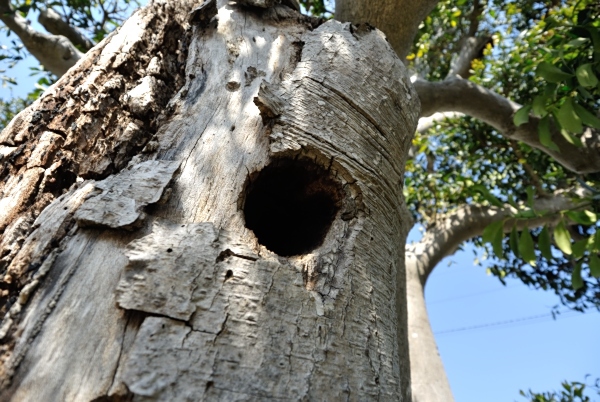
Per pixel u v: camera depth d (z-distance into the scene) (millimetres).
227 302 240
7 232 280
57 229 267
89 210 263
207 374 213
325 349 250
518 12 1312
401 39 685
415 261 1139
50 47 849
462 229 1169
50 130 345
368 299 294
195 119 344
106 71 397
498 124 906
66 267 247
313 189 348
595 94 849
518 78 1320
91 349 215
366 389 254
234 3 478
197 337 223
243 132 332
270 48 415
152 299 228
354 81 382
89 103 367
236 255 261
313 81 362
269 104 318
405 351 637
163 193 278
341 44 406
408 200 1498
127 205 266
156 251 247
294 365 235
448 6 1380
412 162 1478
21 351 215
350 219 326
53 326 224
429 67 1603
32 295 237
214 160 312
